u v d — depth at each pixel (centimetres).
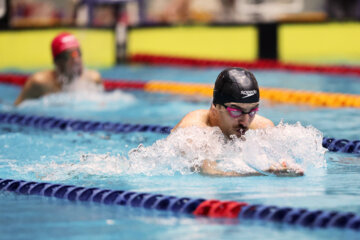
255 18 4688
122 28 3869
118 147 1606
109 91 2777
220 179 1234
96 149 1578
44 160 1441
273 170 1274
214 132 1348
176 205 1044
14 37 3566
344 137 1705
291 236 884
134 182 1221
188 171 1300
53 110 2262
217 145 1336
